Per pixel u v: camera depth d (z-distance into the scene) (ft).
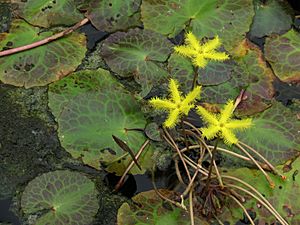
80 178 1.22
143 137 1.26
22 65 1.36
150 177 1.26
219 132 1.08
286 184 1.22
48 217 1.17
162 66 1.36
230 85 1.33
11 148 1.29
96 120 1.26
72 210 1.18
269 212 1.19
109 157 1.23
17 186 1.24
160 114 1.33
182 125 1.21
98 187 1.24
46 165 1.27
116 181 1.25
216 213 1.20
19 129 1.31
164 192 1.22
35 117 1.33
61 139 1.24
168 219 1.17
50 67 1.36
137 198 1.20
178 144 1.29
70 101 1.28
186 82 1.33
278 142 1.26
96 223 1.21
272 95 1.33
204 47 1.17
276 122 1.29
